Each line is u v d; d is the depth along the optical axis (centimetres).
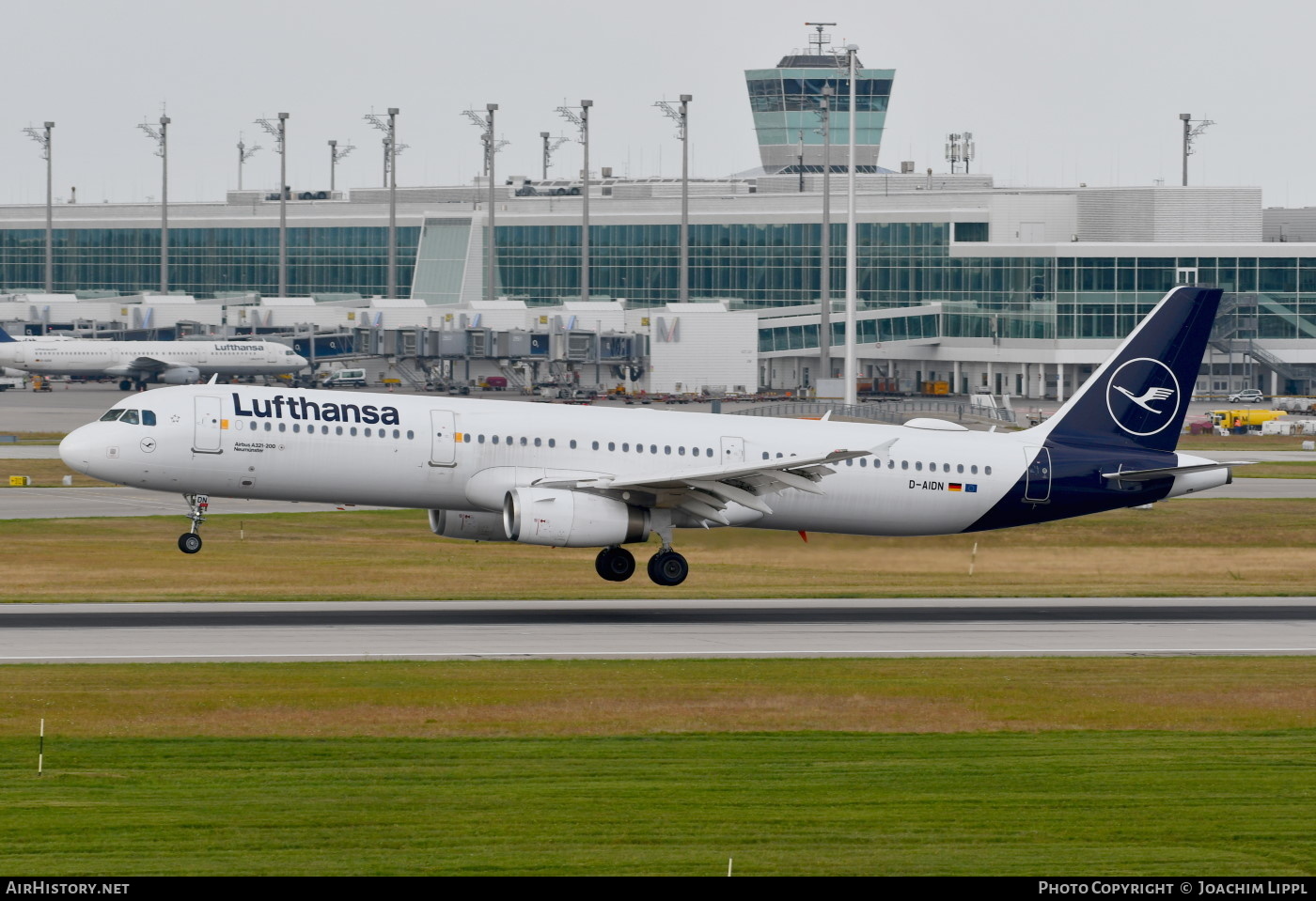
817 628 18000
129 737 11612
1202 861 8844
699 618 18550
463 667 14775
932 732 12419
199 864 8481
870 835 9256
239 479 19150
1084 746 11906
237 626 17088
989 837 9262
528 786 10331
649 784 10456
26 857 8544
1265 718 13150
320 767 10819
